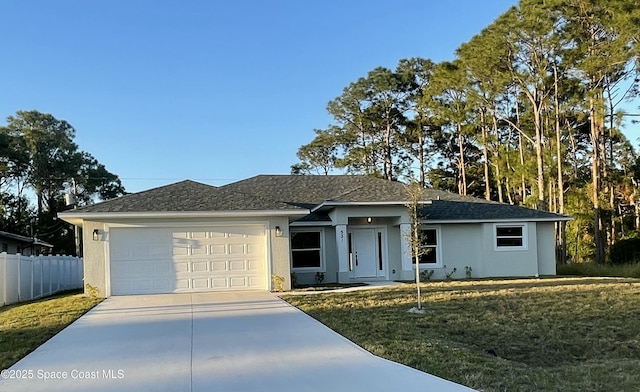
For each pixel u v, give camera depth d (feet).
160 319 35.94
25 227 157.28
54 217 168.35
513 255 72.08
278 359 24.44
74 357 25.38
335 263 68.74
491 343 30.14
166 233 52.70
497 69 109.50
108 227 51.65
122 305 43.62
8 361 24.84
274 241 54.54
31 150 176.04
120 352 26.25
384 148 164.04
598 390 20.63
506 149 125.49
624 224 121.90
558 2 93.35
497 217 71.82
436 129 158.40
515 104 126.00
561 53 99.55
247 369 22.67
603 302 40.96
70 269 78.48
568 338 31.27
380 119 162.09
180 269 52.65
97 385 20.70
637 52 88.12
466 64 112.47
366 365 23.30
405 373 22.00
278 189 78.89
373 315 36.42
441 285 56.54
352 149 168.45
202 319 35.68
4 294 51.34
